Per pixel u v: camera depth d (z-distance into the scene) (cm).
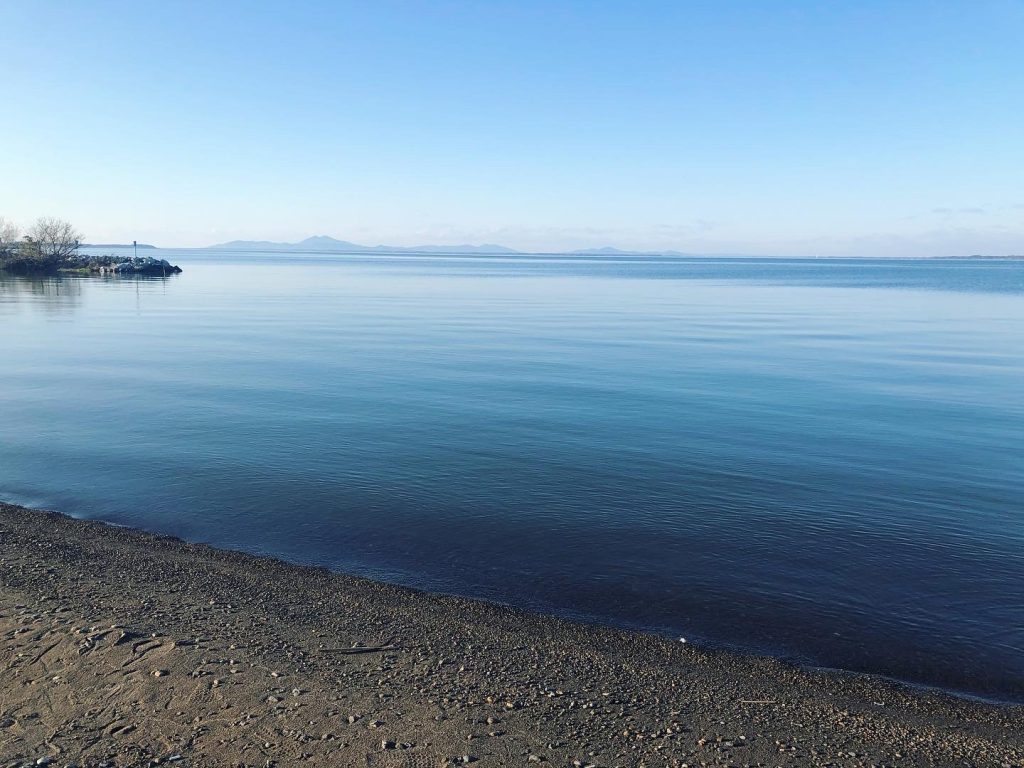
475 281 9412
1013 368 2470
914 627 765
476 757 509
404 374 2311
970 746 552
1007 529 1044
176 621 709
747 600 823
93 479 1235
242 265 16025
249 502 1130
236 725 540
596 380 2216
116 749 512
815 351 2888
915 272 15412
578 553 950
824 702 611
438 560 926
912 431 1605
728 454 1416
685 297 6462
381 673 625
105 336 3262
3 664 619
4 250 9338
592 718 568
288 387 2078
